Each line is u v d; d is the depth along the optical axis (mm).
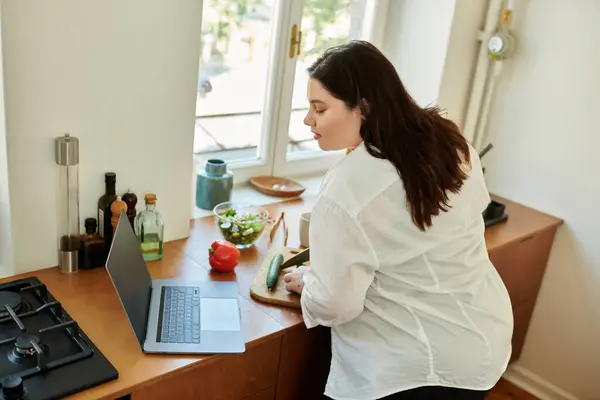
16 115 1489
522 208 2559
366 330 1460
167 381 1343
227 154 2412
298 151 2654
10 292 1482
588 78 2316
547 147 2475
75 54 1532
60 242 1628
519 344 2682
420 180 1300
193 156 1920
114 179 1661
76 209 1617
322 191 1372
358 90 1311
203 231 2006
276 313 1593
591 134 2346
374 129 1327
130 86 1660
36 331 1386
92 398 1221
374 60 1317
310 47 2473
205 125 2297
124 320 1483
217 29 2184
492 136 2631
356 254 1325
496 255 2197
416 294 1440
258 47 2326
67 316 1444
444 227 1392
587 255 2449
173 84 1742
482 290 1511
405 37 2586
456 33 2445
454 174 1354
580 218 2438
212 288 1655
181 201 1898
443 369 1432
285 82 2422
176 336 1435
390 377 1425
